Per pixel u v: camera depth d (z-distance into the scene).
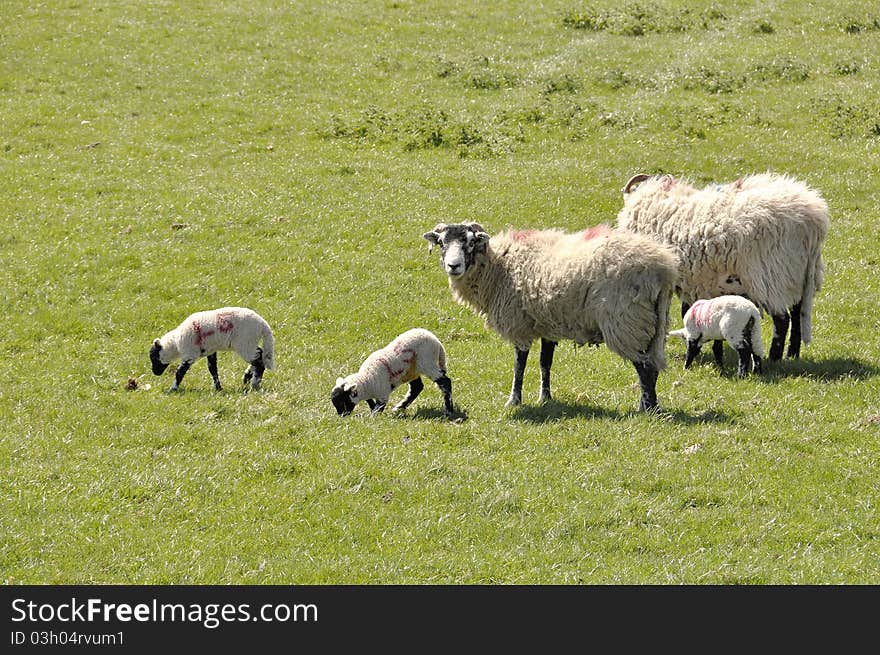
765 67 38.44
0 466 13.54
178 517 12.12
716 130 33.19
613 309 14.59
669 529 11.80
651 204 18.55
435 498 12.45
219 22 44.28
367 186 29.36
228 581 10.72
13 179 29.05
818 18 44.59
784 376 17.08
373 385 15.20
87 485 12.87
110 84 37.12
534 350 19.36
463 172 30.61
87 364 18.55
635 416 14.88
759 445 13.95
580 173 30.16
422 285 23.38
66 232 25.69
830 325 20.38
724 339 17.20
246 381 17.34
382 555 11.22
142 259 24.19
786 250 17.59
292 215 27.12
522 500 12.39
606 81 37.91
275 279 23.39
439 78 38.84
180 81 37.75
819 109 34.53
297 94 37.03
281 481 13.01
